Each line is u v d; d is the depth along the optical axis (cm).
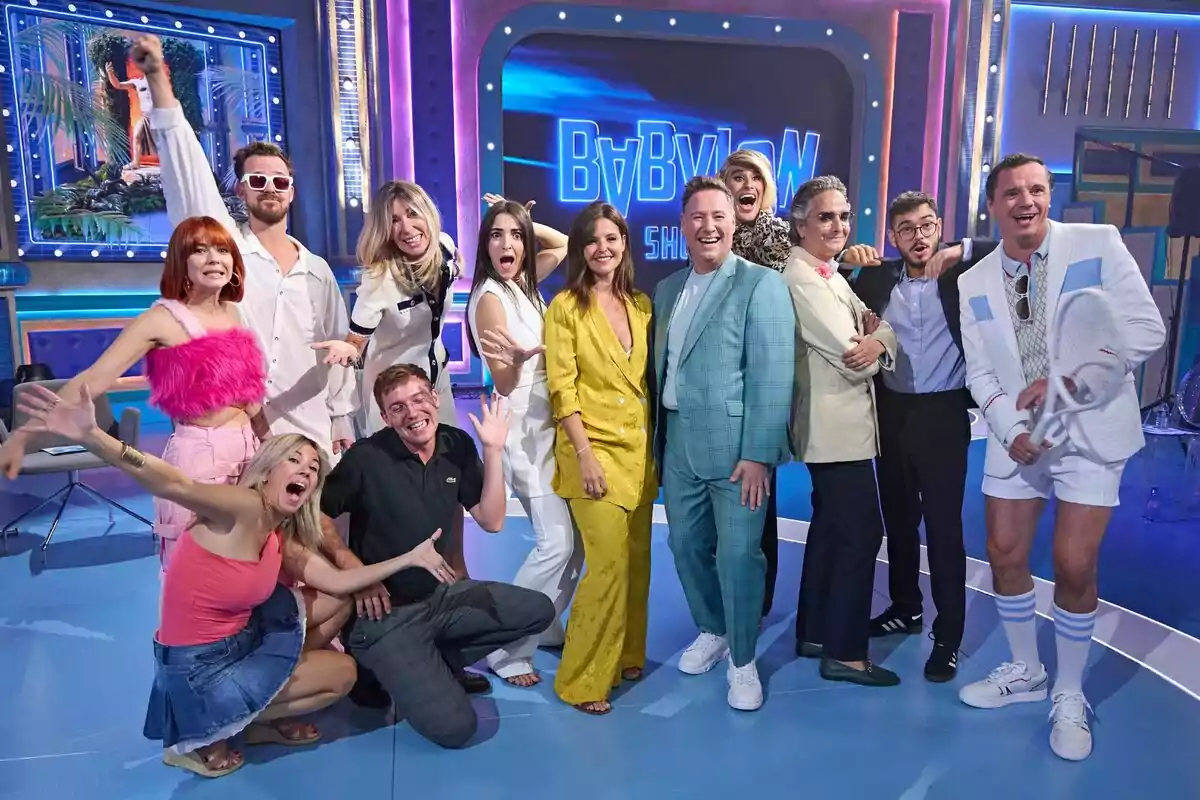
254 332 274
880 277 307
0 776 245
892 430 309
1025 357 261
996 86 930
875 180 960
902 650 324
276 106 821
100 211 752
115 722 275
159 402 244
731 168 330
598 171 933
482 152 877
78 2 717
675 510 287
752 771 245
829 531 301
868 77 938
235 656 240
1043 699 285
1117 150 938
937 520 300
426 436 264
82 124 734
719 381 268
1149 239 883
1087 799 231
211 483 236
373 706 284
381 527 266
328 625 262
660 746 258
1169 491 557
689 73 935
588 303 272
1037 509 272
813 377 285
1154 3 936
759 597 278
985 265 267
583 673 280
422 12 842
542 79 906
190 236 241
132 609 370
